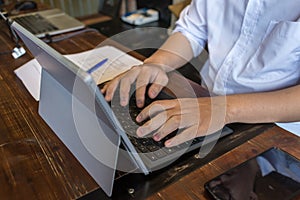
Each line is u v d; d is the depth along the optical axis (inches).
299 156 19.1
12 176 18.7
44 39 40.6
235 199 15.6
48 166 19.3
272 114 22.2
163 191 17.1
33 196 17.3
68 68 14.4
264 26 28.6
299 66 27.0
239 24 31.0
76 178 18.3
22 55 36.0
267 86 28.6
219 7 32.5
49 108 23.1
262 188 16.1
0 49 37.8
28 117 24.3
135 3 83.7
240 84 30.1
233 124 22.4
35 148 20.9
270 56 27.3
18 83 29.8
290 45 25.7
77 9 92.7
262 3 28.1
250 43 30.2
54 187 17.8
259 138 20.9
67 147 20.6
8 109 25.5
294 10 26.3
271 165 17.7
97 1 94.9
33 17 48.2
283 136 21.0
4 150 20.9
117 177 17.8
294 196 15.7
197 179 17.7
